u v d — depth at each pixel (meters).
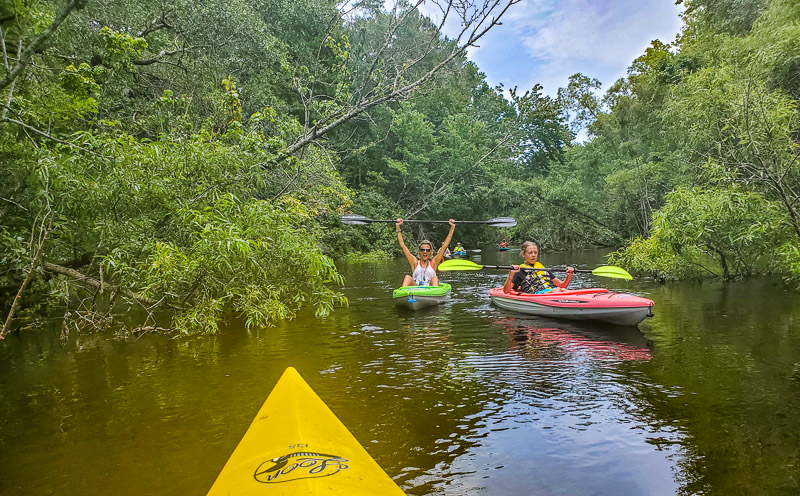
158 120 8.70
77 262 6.32
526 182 25.55
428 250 8.28
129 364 4.15
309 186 11.32
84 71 6.02
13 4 4.64
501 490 2.06
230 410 3.02
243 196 6.50
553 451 2.43
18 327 5.79
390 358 4.26
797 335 4.71
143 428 2.78
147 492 2.08
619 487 2.08
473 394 3.29
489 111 31.39
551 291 6.70
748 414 2.82
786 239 7.59
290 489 1.31
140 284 5.44
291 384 2.44
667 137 15.94
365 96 10.24
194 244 5.34
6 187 5.22
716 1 14.02
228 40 11.12
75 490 2.11
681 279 9.83
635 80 20.73
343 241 19.53
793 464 2.23
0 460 2.42
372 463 1.54
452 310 7.00
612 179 19.41
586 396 3.22
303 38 17.50
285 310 5.78
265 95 13.00
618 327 5.54
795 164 7.23
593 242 25.14
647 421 2.78
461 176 25.38
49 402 3.25
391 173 25.72
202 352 4.53
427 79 10.00
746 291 7.79
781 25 8.83
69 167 4.91
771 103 7.36
